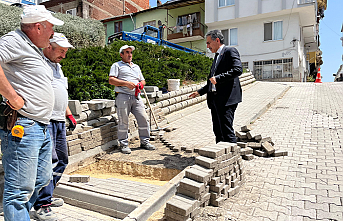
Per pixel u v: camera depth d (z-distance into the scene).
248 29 22.25
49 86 2.43
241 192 3.43
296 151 4.83
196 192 2.85
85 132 4.88
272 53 21.36
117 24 27.30
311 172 3.87
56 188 3.73
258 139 4.88
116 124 5.69
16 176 2.24
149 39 16.09
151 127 6.70
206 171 3.06
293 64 20.72
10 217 2.23
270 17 21.39
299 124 6.76
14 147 2.23
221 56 4.05
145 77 8.75
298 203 3.07
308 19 21.94
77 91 6.15
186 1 23.59
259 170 4.10
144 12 26.52
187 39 24.66
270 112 8.42
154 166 4.36
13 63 2.24
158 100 7.75
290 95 11.38
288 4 20.05
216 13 22.61
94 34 11.99
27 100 2.26
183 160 4.59
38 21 2.31
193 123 7.38
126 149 5.16
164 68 10.05
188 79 11.17
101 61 8.13
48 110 2.42
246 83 13.67
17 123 2.23
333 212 2.83
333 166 4.02
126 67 5.12
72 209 3.48
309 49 31.86
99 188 3.65
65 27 10.67
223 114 4.00
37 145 2.33
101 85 6.75
